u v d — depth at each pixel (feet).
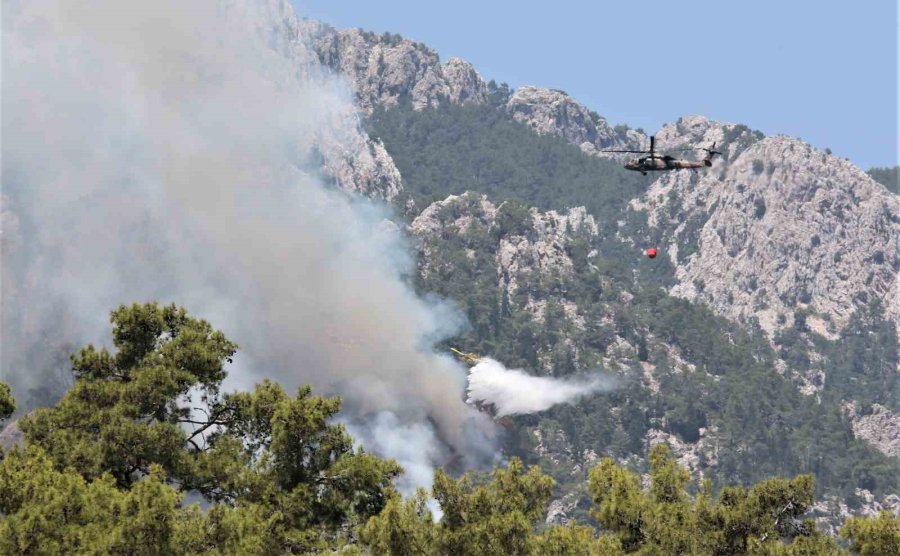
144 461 218.59
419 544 193.36
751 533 221.87
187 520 189.47
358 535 203.51
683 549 214.69
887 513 217.36
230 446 225.35
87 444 217.56
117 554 177.47
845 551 217.36
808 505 224.74
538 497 207.62
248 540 192.13
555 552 194.18
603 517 221.46
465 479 204.33
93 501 187.32
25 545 174.19
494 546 192.44
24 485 189.47
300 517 215.31
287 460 222.89
